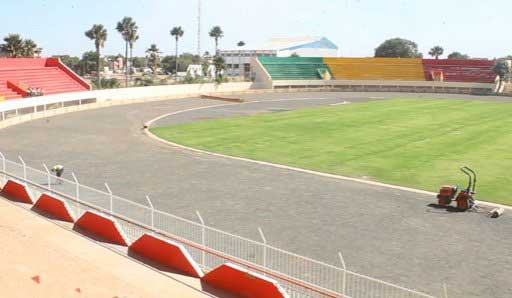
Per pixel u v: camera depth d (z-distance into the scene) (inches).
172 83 4763.8
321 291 685.9
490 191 1273.4
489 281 783.7
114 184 1344.7
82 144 1913.1
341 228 1014.4
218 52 7795.3
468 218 1079.6
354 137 2050.9
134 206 1146.0
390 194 1254.3
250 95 4084.6
